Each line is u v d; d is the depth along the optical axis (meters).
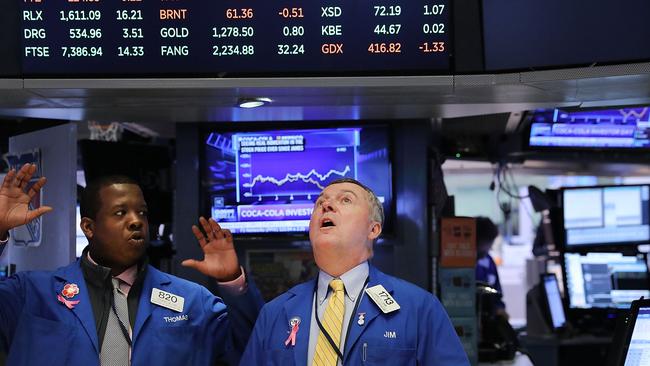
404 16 3.25
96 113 3.85
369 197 2.70
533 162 5.91
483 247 6.25
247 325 2.82
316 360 2.49
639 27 3.15
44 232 3.92
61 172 3.82
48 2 3.25
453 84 3.28
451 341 2.59
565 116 5.41
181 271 4.24
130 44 3.26
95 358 2.62
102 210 2.69
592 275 6.12
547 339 5.81
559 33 3.21
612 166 6.19
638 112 5.51
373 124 4.15
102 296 2.70
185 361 2.74
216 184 4.23
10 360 2.63
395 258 4.20
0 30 3.30
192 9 3.25
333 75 3.27
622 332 3.37
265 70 3.26
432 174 4.25
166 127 4.96
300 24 3.25
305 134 4.17
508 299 10.22
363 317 2.54
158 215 4.62
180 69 3.25
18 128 4.83
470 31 3.31
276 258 4.31
